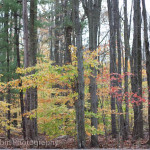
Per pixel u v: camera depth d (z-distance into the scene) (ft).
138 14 34.06
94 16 33.22
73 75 27.73
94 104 31.50
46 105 32.50
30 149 29.91
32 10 39.04
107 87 30.63
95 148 29.53
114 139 38.91
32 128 33.63
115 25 38.81
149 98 28.53
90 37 31.94
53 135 32.22
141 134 35.63
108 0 39.65
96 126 31.45
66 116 30.78
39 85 27.78
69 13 46.50
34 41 39.17
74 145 33.09
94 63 28.94
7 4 39.65
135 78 35.81
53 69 26.37
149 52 29.22
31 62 38.04
